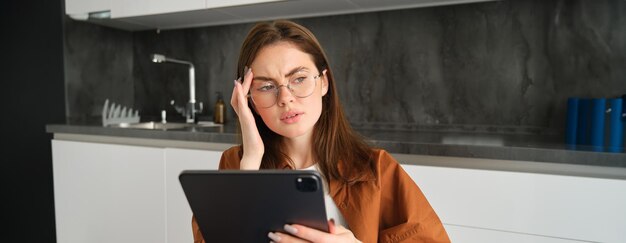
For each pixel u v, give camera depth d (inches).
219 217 21.5
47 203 97.3
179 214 71.4
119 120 91.7
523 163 52.7
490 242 52.5
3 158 104.3
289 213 20.4
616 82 65.2
